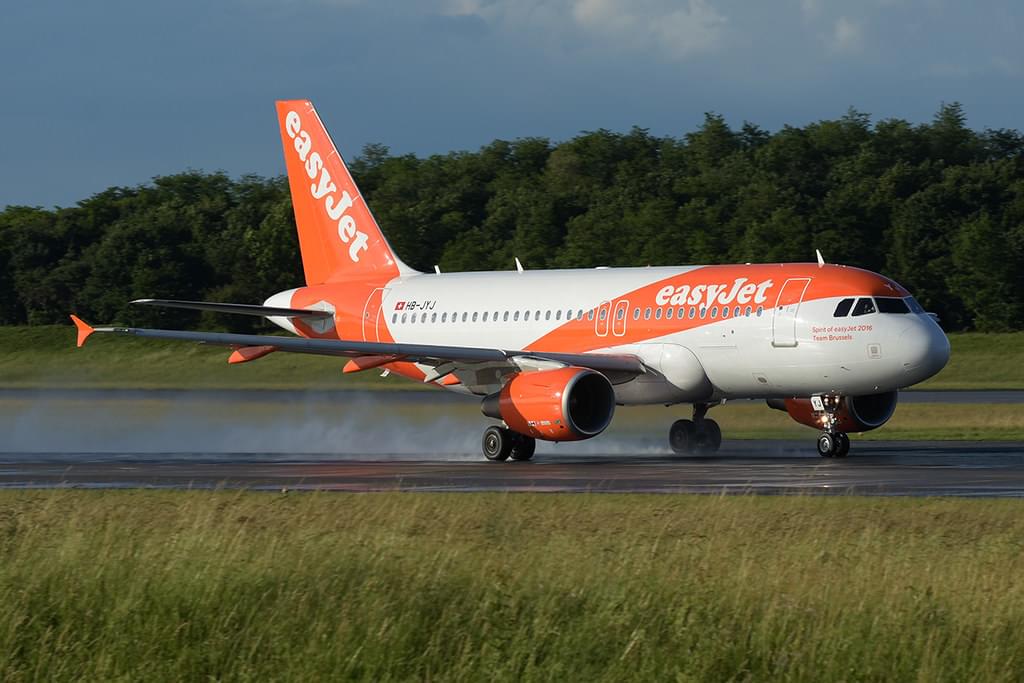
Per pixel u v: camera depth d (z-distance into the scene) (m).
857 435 142.38
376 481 92.81
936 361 107.56
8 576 47.62
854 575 47.69
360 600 43.69
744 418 158.62
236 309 130.38
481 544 56.72
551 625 41.44
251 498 76.62
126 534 56.50
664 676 38.78
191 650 40.84
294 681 39.12
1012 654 39.75
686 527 64.06
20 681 39.81
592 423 113.50
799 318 109.44
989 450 119.75
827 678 38.69
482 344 130.38
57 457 121.19
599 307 121.75
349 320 142.25
